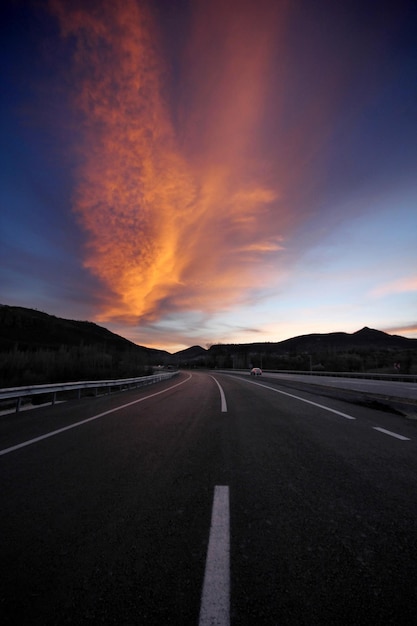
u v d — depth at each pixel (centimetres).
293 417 787
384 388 1599
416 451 477
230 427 670
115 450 492
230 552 215
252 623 155
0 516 274
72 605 170
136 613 163
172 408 991
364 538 234
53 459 445
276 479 363
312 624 154
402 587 180
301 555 212
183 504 297
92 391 1881
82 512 281
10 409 1073
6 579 191
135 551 219
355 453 467
